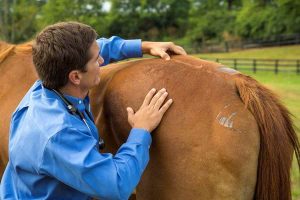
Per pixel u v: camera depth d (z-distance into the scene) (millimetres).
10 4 24953
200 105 1827
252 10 40062
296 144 1936
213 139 1759
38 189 1768
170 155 1844
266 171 1798
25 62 2598
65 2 37156
